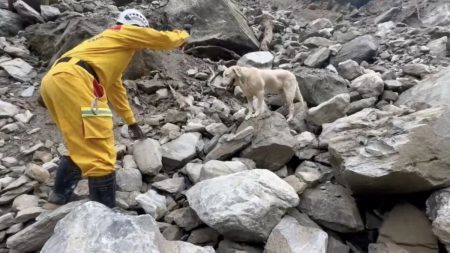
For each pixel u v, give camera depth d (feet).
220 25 20.03
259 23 24.27
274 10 31.37
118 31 9.80
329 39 22.66
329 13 29.71
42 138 12.78
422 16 26.27
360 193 10.06
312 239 8.84
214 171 10.44
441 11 25.55
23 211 9.93
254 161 11.14
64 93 8.84
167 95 14.85
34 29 18.17
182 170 11.41
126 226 7.86
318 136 12.41
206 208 9.04
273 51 21.44
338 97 12.35
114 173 9.31
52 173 11.46
